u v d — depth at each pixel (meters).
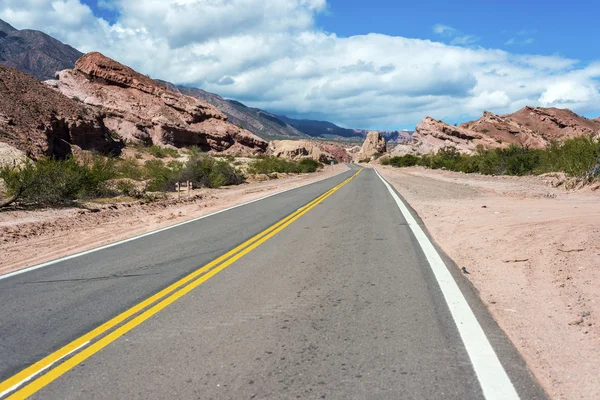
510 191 17.88
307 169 63.31
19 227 11.73
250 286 5.78
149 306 5.10
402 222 11.34
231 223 12.36
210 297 5.35
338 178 41.72
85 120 46.91
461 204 14.38
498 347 3.62
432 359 3.43
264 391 3.02
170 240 9.85
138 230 11.76
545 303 4.68
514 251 7.07
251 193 24.30
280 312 4.70
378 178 39.69
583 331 3.88
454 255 7.34
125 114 74.38
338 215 13.33
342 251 7.90
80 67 81.88
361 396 2.91
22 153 21.67
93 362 3.61
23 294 5.86
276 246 8.64
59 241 10.29
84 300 5.47
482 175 33.12
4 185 15.80
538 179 22.88
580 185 17.27
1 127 31.83
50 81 76.56
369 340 3.84
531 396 2.86
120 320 4.64
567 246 6.95
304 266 6.83
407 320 4.31
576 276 5.48
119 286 6.09
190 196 21.53
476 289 5.36
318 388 3.03
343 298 5.11
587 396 2.84
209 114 91.25
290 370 3.32
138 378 3.29
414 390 2.97
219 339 3.99
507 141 141.75
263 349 3.73
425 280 5.78
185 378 3.25
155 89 85.44
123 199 19.50
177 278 6.40
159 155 58.94
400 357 3.48
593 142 18.25
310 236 9.70
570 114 167.50
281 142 130.62
